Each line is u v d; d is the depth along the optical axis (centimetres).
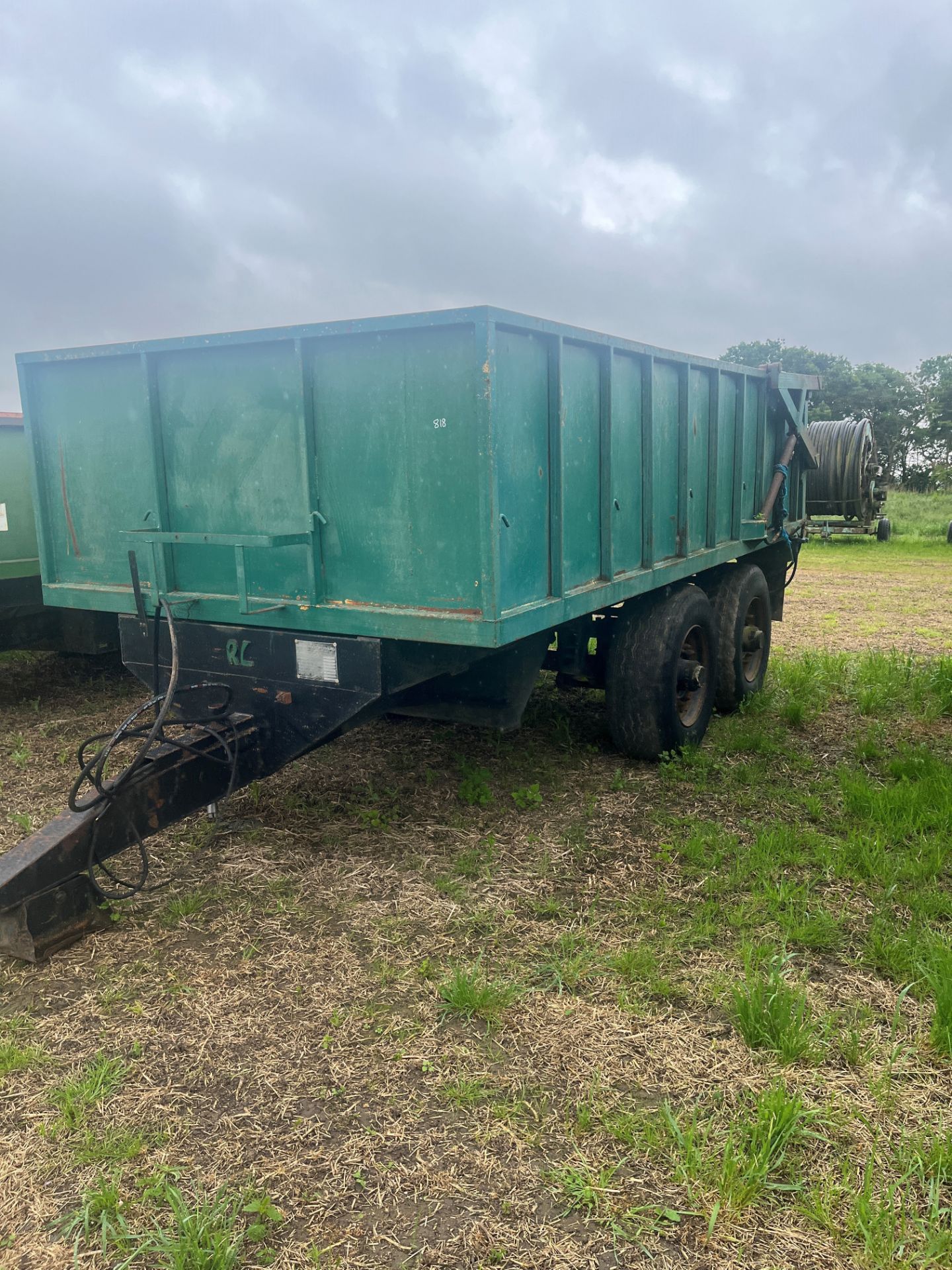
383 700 429
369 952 351
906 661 784
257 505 399
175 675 379
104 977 335
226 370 393
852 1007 312
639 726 545
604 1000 317
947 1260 215
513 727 448
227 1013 313
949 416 6188
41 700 722
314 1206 233
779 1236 223
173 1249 217
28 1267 217
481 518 342
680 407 540
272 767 416
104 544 449
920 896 382
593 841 448
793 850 432
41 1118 265
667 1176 240
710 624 596
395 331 349
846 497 1950
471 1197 235
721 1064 283
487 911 379
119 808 359
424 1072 281
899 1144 250
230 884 405
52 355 430
